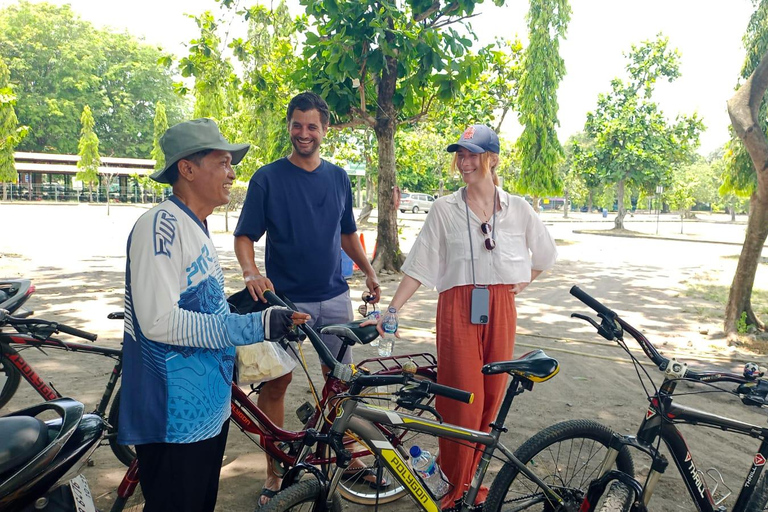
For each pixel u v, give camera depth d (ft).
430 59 33.65
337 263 11.90
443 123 58.44
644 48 91.15
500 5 34.40
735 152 31.68
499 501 8.90
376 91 38.52
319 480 7.77
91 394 16.34
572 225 122.01
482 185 10.44
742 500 9.32
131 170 175.73
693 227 121.19
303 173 11.45
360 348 22.15
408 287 10.51
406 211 143.43
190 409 6.83
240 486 11.98
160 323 6.44
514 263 10.41
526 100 66.44
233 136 75.05
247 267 10.80
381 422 8.04
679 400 17.52
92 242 59.16
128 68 236.43
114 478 12.04
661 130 93.04
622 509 8.63
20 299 12.95
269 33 59.57
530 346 23.21
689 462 9.29
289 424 14.94
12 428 6.57
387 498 11.39
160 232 6.59
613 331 8.83
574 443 9.50
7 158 115.44
